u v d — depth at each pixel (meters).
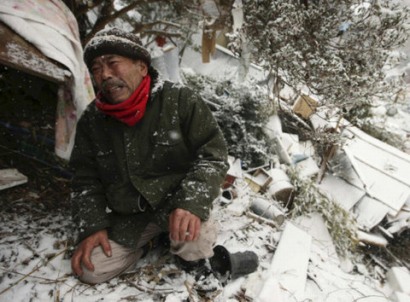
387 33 2.40
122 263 1.66
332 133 3.55
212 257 1.89
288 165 3.71
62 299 1.55
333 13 2.32
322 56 2.47
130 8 2.96
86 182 1.70
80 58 1.79
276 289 1.88
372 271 3.09
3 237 1.80
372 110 6.86
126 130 1.56
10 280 1.60
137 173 1.59
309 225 3.06
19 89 2.29
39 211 2.05
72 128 1.81
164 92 1.57
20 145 2.43
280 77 2.78
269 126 3.88
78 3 2.82
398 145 6.08
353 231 3.23
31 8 1.62
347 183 3.85
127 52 1.38
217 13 2.61
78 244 1.67
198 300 1.66
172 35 3.54
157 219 1.65
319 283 2.21
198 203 1.45
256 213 2.74
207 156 1.59
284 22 2.30
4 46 1.42
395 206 3.70
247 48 2.63
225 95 3.88
